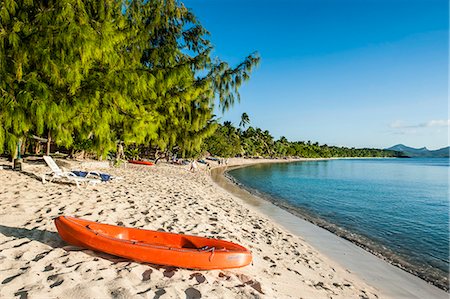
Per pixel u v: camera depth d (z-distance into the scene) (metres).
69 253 4.75
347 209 17.92
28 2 7.79
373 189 29.45
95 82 8.91
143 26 13.78
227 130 88.88
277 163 97.19
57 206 7.50
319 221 13.93
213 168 50.22
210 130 17.80
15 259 4.35
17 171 12.27
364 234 12.11
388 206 19.53
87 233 4.91
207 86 15.20
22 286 3.61
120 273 4.26
